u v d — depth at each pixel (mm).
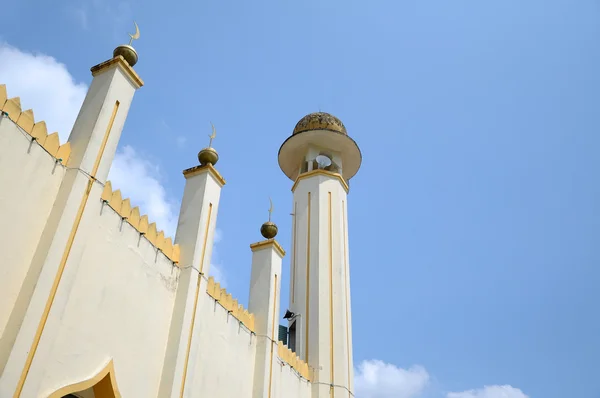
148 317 7605
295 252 16000
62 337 5965
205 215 9211
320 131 17562
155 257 8055
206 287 8914
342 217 16625
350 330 14719
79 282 6391
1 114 5887
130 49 7789
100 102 7117
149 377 7402
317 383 12891
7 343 5203
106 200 7145
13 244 5648
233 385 9508
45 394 5570
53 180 6312
